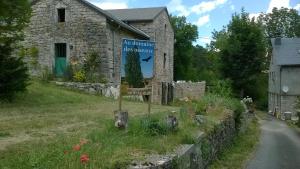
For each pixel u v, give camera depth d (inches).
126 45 435.5
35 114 546.9
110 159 268.7
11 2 343.3
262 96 2166.6
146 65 449.7
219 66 1764.3
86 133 398.9
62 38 1090.1
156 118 423.5
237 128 857.5
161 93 1087.0
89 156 272.2
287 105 1854.1
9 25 459.8
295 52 1924.2
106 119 512.7
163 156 300.2
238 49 1710.1
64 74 1057.5
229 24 1776.6
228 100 862.5
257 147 772.6
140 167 260.4
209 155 479.2
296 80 1857.8
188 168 344.5
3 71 631.8
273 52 2032.5
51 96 740.0
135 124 386.6
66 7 1086.4
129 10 1423.5
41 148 312.0
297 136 1008.2
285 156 674.2
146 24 1322.6
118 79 1114.1
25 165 258.7
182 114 522.6
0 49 645.3
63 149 298.2
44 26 1104.2
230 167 528.7
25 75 684.1
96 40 1062.4
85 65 1057.5
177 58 2247.8
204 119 527.2
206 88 1492.4
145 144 326.6
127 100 913.5
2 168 251.3
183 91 1280.8
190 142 378.3
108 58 1057.5
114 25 1082.1
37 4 1108.5
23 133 397.4
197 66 2933.1
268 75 2278.5
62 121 488.4
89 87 958.4
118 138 342.3
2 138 368.2
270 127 1248.2
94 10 1061.1
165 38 1469.0
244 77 1723.7
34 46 1104.8
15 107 601.9
